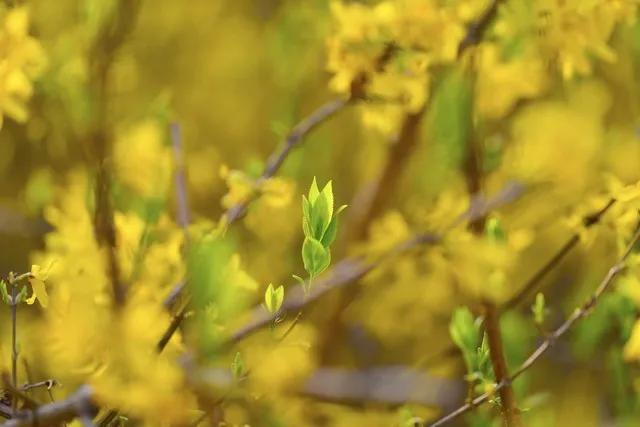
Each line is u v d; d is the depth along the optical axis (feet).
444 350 3.93
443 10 3.50
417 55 3.51
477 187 3.63
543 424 3.77
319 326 4.19
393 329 4.23
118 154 3.65
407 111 3.76
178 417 3.23
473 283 3.49
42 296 3.28
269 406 3.56
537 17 3.51
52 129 4.00
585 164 3.91
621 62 4.10
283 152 3.62
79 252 3.48
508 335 3.64
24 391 3.36
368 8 3.54
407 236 3.82
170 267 3.52
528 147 3.85
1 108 3.46
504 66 3.62
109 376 3.23
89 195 3.57
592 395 4.11
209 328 3.25
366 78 3.53
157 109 3.85
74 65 3.77
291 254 4.12
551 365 4.17
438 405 4.07
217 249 3.24
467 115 3.62
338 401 4.16
